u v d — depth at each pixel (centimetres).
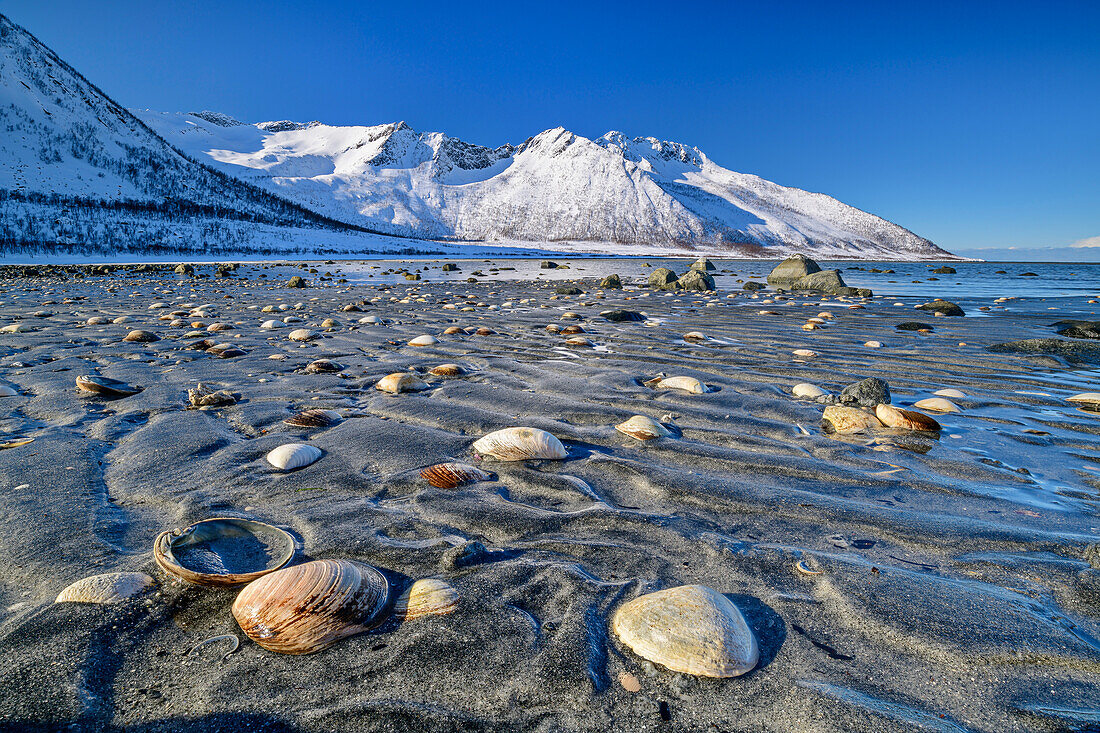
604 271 3372
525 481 263
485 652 150
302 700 135
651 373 492
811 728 128
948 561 198
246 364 517
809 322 827
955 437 335
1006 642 154
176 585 176
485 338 684
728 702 135
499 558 197
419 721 129
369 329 762
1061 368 533
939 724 128
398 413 368
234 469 273
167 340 652
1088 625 163
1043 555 201
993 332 772
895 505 243
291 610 155
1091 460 298
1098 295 1562
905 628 160
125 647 151
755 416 370
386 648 151
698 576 188
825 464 288
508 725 128
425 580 177
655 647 147
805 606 172
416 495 246
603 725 129
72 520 218
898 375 503
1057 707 133
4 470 267
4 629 155
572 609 167
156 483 257
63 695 133
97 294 1438
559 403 393
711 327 820
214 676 142
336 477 265
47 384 435
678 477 267
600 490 255
